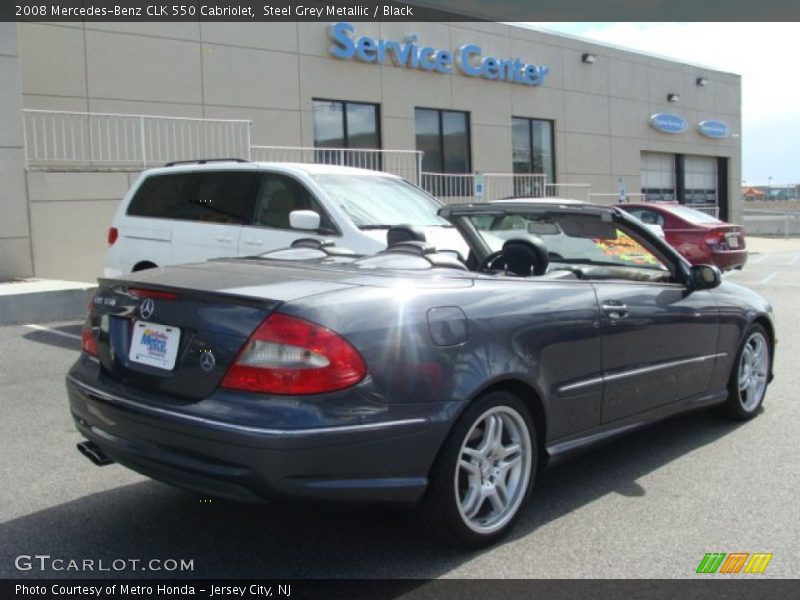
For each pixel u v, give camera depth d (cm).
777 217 3509
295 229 751
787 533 381
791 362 775
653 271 526
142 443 339
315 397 310
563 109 2269
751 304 563
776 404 619
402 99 1855
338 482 311
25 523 394
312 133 1698
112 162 1357
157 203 890
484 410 356
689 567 347
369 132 1814
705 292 518
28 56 1317
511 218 501
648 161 2638
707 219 1370
